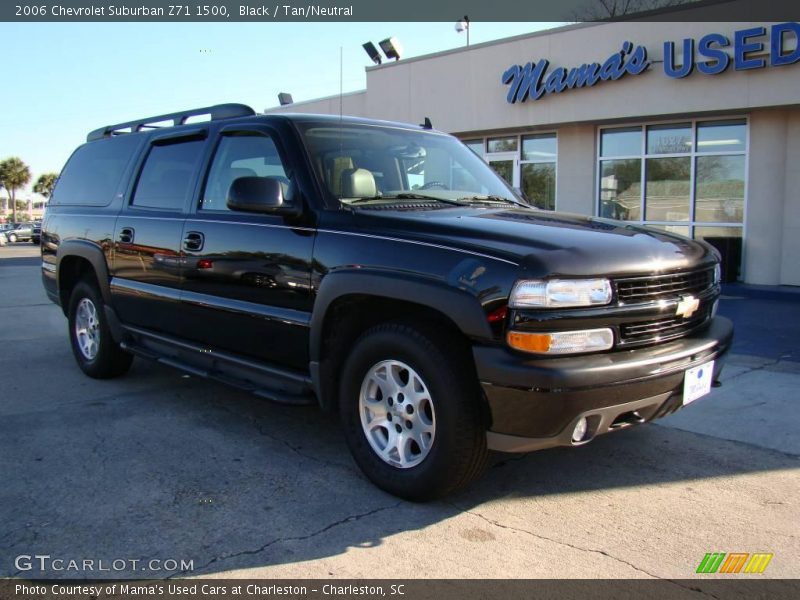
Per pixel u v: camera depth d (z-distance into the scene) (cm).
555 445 299
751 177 1169
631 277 305
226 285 411
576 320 287
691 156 1238
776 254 1164
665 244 338
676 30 1153
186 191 459
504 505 334
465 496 343
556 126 1372
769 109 1124
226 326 415
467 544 295
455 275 298
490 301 287
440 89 1516
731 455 402
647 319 311
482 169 491
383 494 343
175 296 451
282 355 383
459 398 303
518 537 302
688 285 337
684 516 324
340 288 337
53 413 473
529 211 399
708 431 442
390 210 365
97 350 554
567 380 280
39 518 315
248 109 443
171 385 549
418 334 315
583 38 1274
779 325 825
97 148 591
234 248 403
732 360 638
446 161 464
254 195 361
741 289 1122
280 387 391
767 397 516
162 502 332
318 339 354
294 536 300
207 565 276
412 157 440
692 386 328
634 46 1202
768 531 309
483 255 298
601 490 353
